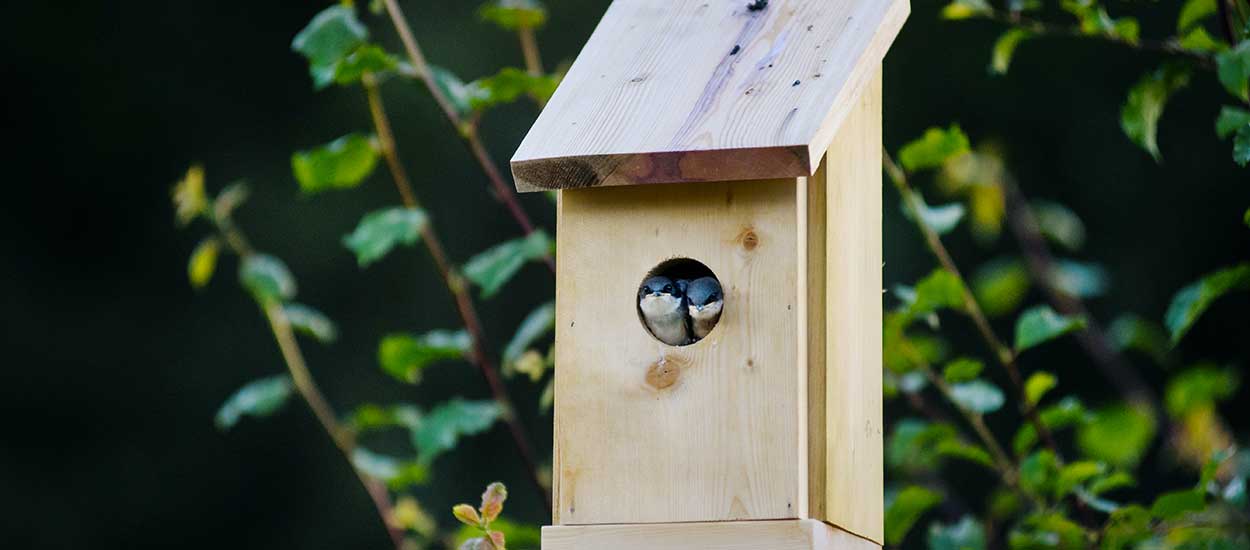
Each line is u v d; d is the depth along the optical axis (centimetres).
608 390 391
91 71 1326
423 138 1164
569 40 1179
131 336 1266
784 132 377
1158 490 723
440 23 1182
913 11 1141
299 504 1177
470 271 527
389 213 534
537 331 534
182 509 1212
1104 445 500
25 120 1316
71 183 1314
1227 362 915
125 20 1328
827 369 389
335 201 1188
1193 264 1075
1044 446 506
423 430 535
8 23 1321
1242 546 455
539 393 1067
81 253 1297
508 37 1180
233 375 1234
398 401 1120
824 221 396
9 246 1301
